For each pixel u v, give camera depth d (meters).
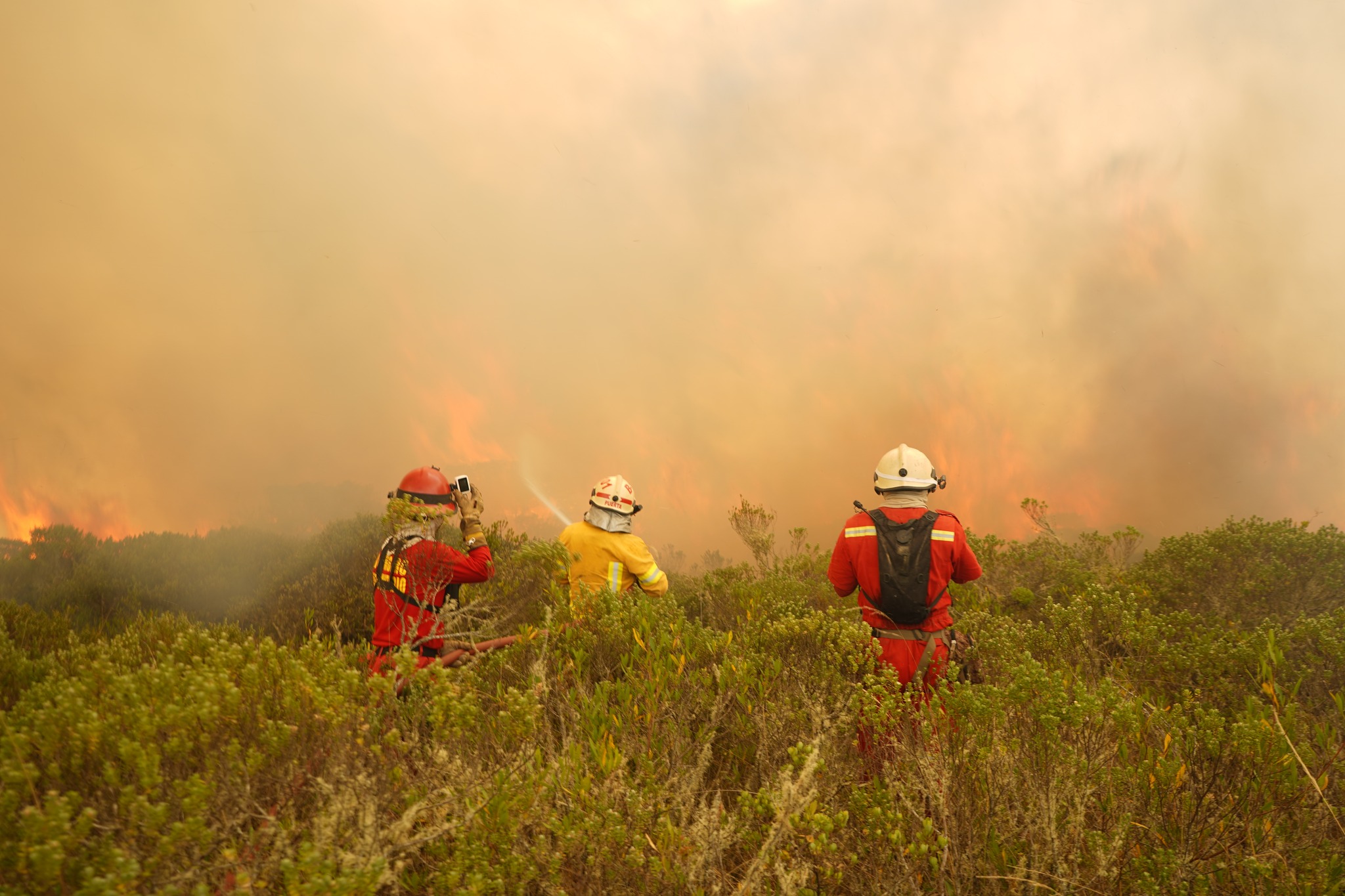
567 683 2.66
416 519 2.96
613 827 1.65
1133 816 2.02
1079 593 4.56
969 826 1.91
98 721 1.52
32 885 1.24
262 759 1.55
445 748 1.84
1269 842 1.93
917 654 2.94
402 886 1.53
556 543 3.56
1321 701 2.90
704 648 2.89
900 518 3.05
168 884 1.31
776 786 2.01
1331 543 4.30
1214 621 4.13
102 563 6.57
